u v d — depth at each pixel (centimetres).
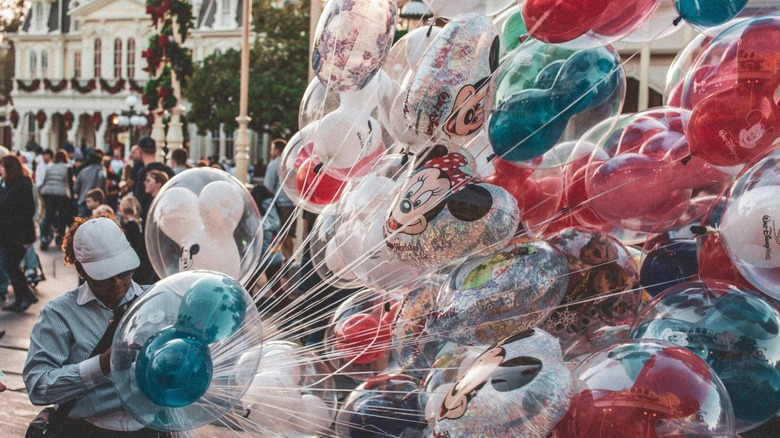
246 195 358
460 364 323
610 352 271
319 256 392
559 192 340
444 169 307
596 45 303
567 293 324
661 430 249
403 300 354
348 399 359
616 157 320
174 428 276
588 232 337
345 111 372
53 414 300
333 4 342
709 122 288
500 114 306
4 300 953
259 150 4491
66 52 5378
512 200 307
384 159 366
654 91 1103
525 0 299
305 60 3300
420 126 314
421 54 343
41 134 5234
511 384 267
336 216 363
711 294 292
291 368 338
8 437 526
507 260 305
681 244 340
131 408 271
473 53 307
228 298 274
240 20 4747
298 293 587
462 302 304
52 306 301
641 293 343
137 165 1038
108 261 292
